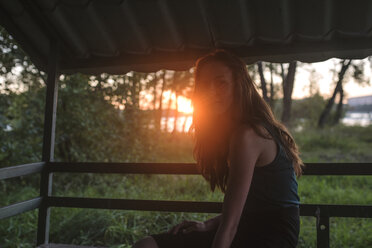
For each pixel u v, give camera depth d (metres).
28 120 6.58
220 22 2.59
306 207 2.42
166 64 2.97
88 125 6.82
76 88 6.67
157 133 8.21
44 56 3.14
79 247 2.70
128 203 2.78
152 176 7.00
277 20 2.49
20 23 2.83
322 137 12.99
